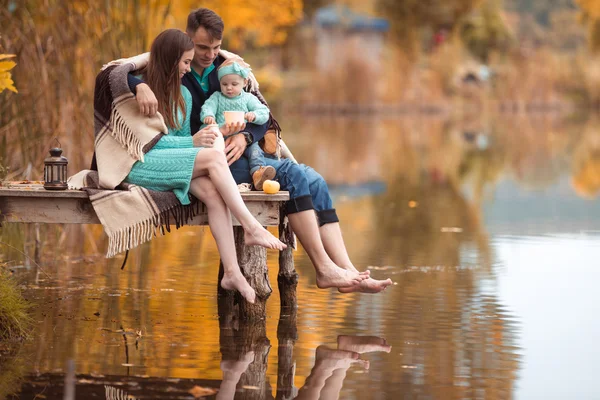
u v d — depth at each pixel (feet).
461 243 33.73
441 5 178.70
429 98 164.04
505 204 46.85
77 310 21.79
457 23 185.47
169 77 21.68
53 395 15.23
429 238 34.96
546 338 19.84
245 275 21.50
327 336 19.75
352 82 151.84
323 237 22.35
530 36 284.82
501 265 29.04
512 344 19.35
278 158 23.90
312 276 26.91
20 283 25.03
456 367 17.52
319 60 167.02
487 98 173.47
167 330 20.02
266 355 18.08
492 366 17.63
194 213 21.24
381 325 20.86
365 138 94.79
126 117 21.24
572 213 43.37
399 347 18.92
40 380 16.03
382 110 155.63
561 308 22.85
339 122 123.65
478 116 149.69
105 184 21.18
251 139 22.88
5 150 31.32
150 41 37.29
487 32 215.92
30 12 32.24
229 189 20.38
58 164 21.11
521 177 61.36
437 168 66.85
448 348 18.89
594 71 181.98
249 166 22.85
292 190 21.79
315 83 151.33
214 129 21.34
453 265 29.01
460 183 57.21
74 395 15.25
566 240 34.60
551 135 105.29
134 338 19.20
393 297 23.99
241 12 67.72
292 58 172.86
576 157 77.46
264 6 86.33
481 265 29.04
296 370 17.06
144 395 15.30
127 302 22.85
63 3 32.91
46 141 32.48
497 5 220.84
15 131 31.78
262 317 21.47
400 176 60.90
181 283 25.50
